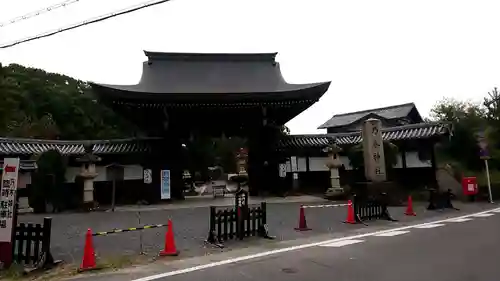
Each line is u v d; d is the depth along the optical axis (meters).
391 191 18.67
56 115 49.53
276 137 27.28
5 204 7.67
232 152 53.28
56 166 20.28
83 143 25.16
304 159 26.91
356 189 19.16
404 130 25.27
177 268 7.09
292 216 15.25
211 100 24.33
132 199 23.75
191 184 40.00
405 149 24.81
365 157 19.42
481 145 20.80
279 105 25.69
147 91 23.98
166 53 29.08
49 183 19.75
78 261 7.92
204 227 12.71
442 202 17.11
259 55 30.58
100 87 22.39
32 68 60.91
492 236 9.53
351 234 10.88
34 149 23.06
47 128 41.00
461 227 11.35
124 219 15.60
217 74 29.23
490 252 7.64
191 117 26.48
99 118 53.59
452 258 7.20
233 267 7.03
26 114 45.38
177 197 25.23
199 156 44.66
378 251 8.16
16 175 7.80
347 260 7.33
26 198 19.25
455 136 25.45
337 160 24.16
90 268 7.07
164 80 27.70
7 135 35.19
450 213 15.48
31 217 17.17
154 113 25.31
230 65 30.09
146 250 8.94
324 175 26.88
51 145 24.31
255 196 25.86
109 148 24.55
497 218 13.23
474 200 20.45
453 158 26.22
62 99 51.34
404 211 16.28
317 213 16.11
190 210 18.89
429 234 10.23
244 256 8.06
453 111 37.38
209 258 8.00
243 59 30.47
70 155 23.12
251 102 24.97
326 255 7.90
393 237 9.96
